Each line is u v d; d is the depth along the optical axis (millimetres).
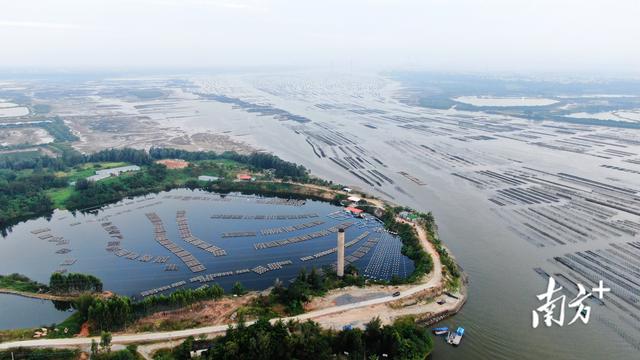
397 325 112938
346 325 115625
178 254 162750
